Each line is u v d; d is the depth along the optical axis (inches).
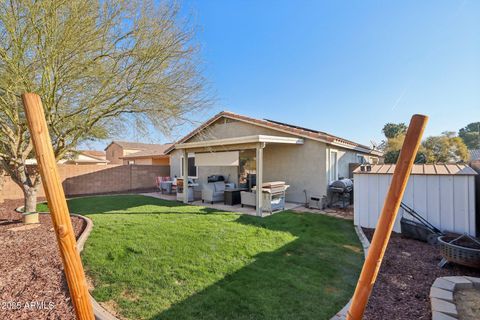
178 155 717.3
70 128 247.1
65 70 211.2
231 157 386.9
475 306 116.5
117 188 634.8
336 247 210.7
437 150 796.6
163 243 203.9
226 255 184.5
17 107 223.0
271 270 163.6
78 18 196.2
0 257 169.0
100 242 202.4
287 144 439.5
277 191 354.3
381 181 264.4
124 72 230.5
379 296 132.7
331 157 422.3
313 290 140.4
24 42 194.7
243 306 123.3
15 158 249.6
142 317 114.1
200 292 135.3
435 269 165.8
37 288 132.4
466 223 218.5
